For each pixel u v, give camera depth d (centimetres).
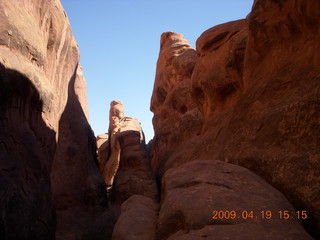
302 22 517
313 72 446
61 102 1294
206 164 441
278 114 461
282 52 572
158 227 335
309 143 382
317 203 324
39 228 690
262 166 438
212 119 924
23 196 628
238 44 864
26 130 742
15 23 752
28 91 756
